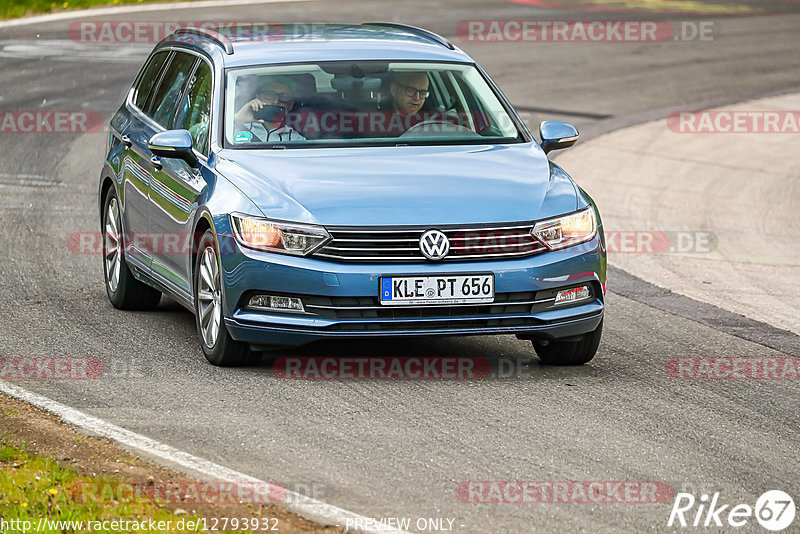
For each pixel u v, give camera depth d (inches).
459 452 686.5
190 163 904.9
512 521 589.6
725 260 1347.2
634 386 832.9
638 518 597.3
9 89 2226.9
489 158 893.2
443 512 598.9
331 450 684.7
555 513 600.7
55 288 1092.5
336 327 802.8
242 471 649.6
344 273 796.6
